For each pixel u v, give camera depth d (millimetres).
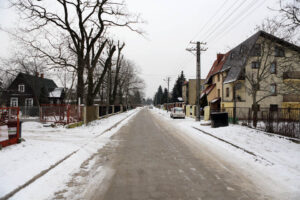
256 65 20297
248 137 8977
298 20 7828
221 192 3748
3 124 6234
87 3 15633
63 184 4027
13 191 3451
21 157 5301
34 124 12930
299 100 20484
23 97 34000
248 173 4797
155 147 7730
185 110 30344
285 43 11102
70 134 10102
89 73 17312
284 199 3475
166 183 4168
